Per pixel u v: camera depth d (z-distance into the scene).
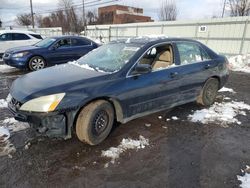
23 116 2.88
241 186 2.52
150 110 3.84
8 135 3.50
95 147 3.23
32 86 3.07
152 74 3.72
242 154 3.17
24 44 11.85
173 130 3.83
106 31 25.39
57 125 2.92
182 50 4.33
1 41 11.27
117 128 3.82
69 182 2.54
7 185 2.47
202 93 4.80
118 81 3.33
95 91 3.10
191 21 16.69
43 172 2.69
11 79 7.46
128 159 2.98
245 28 13.96
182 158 3.03
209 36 15.90
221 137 3.65
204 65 4.62
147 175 2.68
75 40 9.34
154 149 3.23
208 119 4.32
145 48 3.77
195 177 2.65
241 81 8.07
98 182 2.55
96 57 4.15
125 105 3.43
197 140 3.53
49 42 8.97
